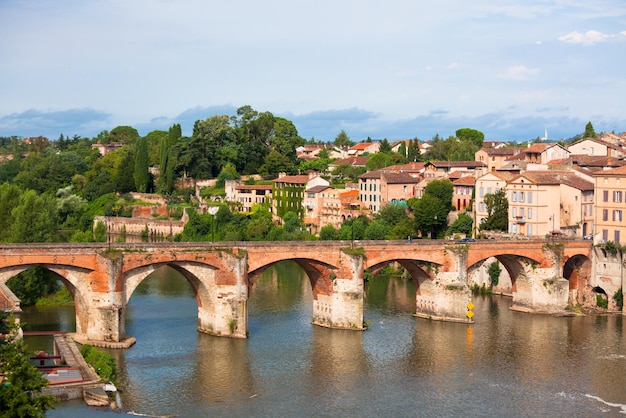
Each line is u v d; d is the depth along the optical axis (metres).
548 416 107.81
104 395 98.62
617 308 172.25
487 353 137.12
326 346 139.62
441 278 160.88
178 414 104.12
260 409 107.62
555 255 170.12
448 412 108.44
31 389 83.50
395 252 155.75
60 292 171.25
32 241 178.00
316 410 107.94
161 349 134.38
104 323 133.00
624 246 170.12
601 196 177.00
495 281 191.50
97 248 133.50
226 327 143.50
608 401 114.06
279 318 160.75
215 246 141.88
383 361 131.38
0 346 88.75
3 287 121.00
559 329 155.38
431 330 153.00
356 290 151.00
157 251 137.25
